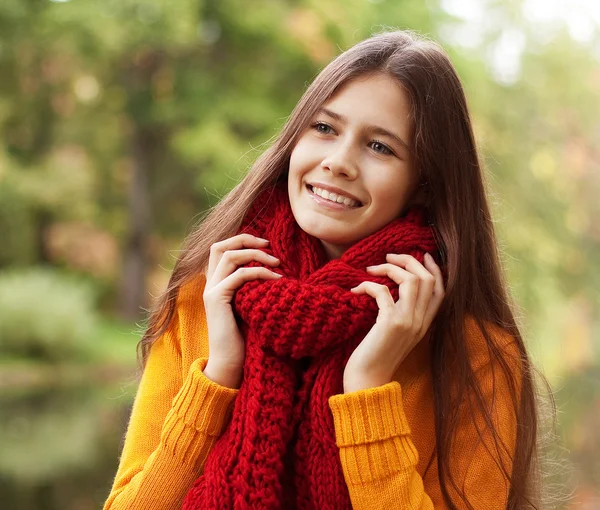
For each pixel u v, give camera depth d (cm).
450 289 184
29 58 1797
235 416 173
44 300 1385
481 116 1716
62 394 1112
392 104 175
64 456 755
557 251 1745
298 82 1806
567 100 1916
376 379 171
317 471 171
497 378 187
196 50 1798
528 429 190
